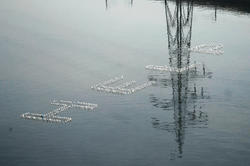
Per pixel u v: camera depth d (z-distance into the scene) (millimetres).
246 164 85500
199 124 102062
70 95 119375
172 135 97312
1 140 95625
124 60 146250
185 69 136250
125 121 104688
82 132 99312
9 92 121375
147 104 113688
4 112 109438
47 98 117688
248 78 127875
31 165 86188
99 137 96875
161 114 108000
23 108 111625
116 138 96375
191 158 87875
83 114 108312
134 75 133500
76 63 144375
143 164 86125
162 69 136875
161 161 87062
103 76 133000
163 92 120938
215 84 124812
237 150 90375
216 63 140000
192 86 124188
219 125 101250
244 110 108750
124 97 118000
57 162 87062
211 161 86688
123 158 88250
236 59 142625
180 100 115375
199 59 144000
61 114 108250
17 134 98375
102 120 105188
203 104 112750
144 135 97625
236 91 119625
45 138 96625
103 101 115625
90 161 87375
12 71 137500
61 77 132375
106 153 90125
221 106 111250
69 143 94312
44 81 129250
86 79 130750
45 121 104812
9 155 89688
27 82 128500
